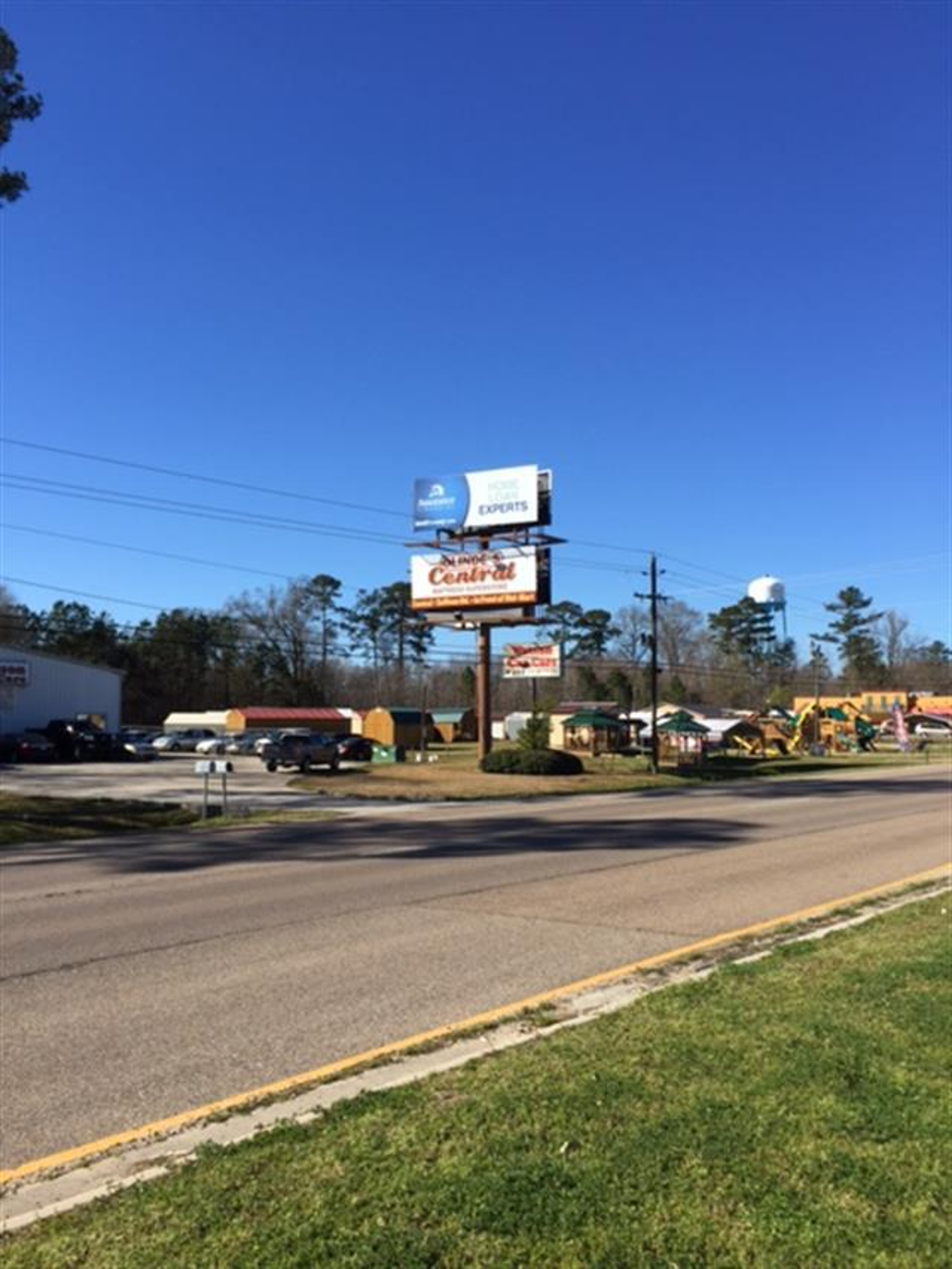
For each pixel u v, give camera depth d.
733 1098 4.39
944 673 137.50
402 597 113.69
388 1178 3.70
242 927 9.59
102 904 11.19
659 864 13.91
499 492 40.94
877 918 9.05
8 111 19.95
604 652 118.38
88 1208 3.65
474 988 7.15
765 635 124.81
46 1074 5.46
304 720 78.44
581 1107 4.34
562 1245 3.19
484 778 36.12
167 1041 6.01
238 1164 3.89
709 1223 3.30
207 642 100.06
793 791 31.42
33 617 91.75
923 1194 3.47
